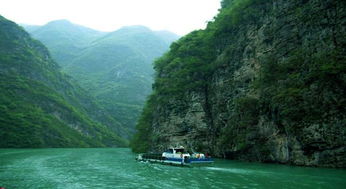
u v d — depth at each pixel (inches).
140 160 2148.1
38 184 1135.6
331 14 1626.5
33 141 4680.1
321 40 1643.7
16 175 1359.5
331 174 1262.3
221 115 2418.8
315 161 1518.2
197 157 1792.6
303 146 1562.5
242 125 2055.9
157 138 2938.0
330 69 1528.1
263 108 1905.8
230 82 2393.0
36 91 6141.7
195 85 2726.4
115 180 1213.7
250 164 1744.6
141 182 1160.8
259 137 1915.6
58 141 5142.7
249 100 2058.3
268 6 2116.1
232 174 1316.4
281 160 1718.8
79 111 7170.3
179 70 2989.7
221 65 2536.9
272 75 1900.8
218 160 2081.7
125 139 7500.0
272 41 1999.3
